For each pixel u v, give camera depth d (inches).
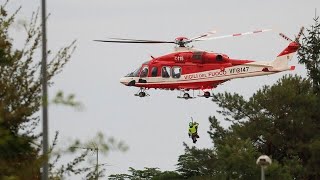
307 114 7682.1
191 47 6501.0
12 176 1731.1
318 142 7352.4
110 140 1700.3
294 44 6407.5
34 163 1847.9
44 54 1984.5
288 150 7475.4
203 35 6432.1
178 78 6456.7
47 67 1971.0
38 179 1913.1
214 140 7854.3
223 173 6943.9
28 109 1919.3
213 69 6397.6
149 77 6501.0
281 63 6427.2
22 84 1951.3
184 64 6466.5
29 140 1902.1
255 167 6776.6
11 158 1851.6
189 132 6914.4
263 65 6397.6
